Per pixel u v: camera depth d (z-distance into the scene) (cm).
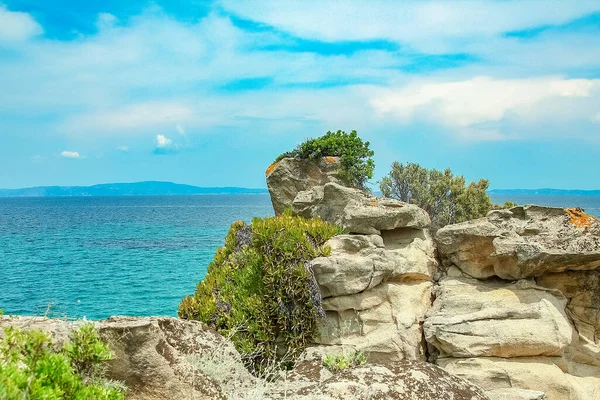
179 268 4147
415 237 1512
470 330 1227
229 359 1089
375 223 1475
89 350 706
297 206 1859
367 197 1677
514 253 1291
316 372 1161
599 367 1249
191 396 919
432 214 2444
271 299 1352
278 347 1347
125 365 888
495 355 1210
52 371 580
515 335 1192
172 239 6675
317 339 1345
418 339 1313
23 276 3831
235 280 1478
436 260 1505
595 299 1291
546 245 1284
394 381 995
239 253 1577
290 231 1385
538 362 1197
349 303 1334
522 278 1323
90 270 4088
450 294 1377
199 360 1039
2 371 512
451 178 2512
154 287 3350
